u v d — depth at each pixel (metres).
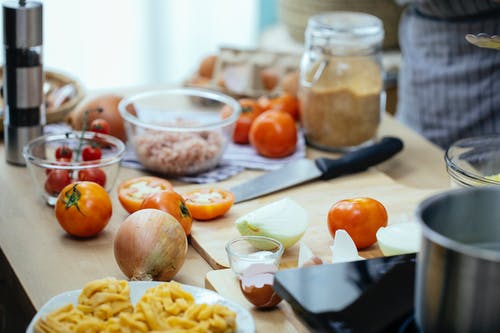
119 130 1.80
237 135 1.86
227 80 2.05
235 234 1.37
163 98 2.03
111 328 0.99
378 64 1.82
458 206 0.91
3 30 1.62
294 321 1.10
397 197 1.55
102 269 1.27
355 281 1.03
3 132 1.83
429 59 2.20
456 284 0.82
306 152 1.84
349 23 1.83
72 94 1.90
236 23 3.14
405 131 1.98
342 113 1.78
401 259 1.08
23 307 1.22
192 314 1.01
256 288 1.10
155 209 1.25
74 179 1.49
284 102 1.93
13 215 1.45
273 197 1.55
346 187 1.60
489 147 1.35
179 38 3.06
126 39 2.95
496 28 2.07
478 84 2.12
